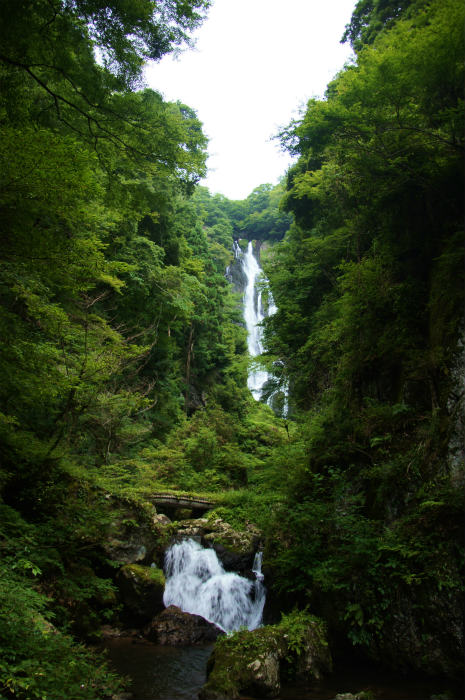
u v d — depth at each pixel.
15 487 8.84
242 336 39.00
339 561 8.05
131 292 21.41
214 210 65.25
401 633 7.06
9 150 5.14
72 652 5.29
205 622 10.02
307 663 7.03
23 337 7.50
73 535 9.31
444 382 8.52
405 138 10.57
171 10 6.53
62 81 7.54
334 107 10.53
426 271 10.93
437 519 7.33
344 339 12.71
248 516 13.63
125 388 18.91
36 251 6.02
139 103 7.75
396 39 10.17
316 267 17.98
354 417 10.71
